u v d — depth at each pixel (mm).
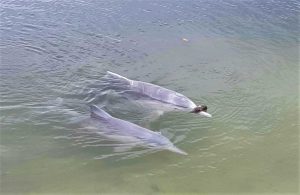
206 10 17203
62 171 8211
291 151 9273
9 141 9023
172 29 15430
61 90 11188
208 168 8547
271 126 10188
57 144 9016
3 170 8133
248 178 8336
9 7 16281
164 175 8258
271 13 17234
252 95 11555
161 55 13555
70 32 14688
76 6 16781
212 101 11133
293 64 13461
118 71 12391
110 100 10797
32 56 12938
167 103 10547
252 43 14766
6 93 10828
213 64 13203
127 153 8805
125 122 9375
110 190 7777
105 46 13891
